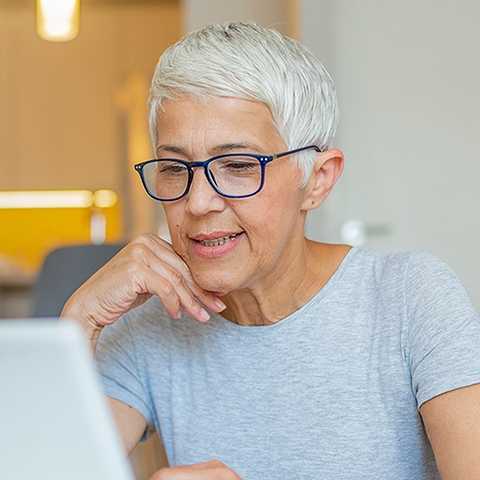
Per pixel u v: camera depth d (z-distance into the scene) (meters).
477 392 1.46
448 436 1.45
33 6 8.30
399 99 4.50
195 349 1.70
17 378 0.67
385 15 4.51
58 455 0.68
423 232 4.48
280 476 1.63
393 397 1.58
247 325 1.66
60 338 0.66
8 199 8.37
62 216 8.39
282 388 1.64
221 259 1.51
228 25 1.50
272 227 1.51
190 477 1.19
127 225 8.24
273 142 1.49
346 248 1.74
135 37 8.31
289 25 5.20
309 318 1.64
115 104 8.31
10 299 7.18
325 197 1.62
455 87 4.48
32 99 8.32
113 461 0.69
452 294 1.59
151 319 1.76
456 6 4.48
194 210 1.47
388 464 1.58
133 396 1.77
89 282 1.68
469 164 4.47
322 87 1.55
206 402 1.69
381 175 4.50
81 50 8.32
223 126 1.45
